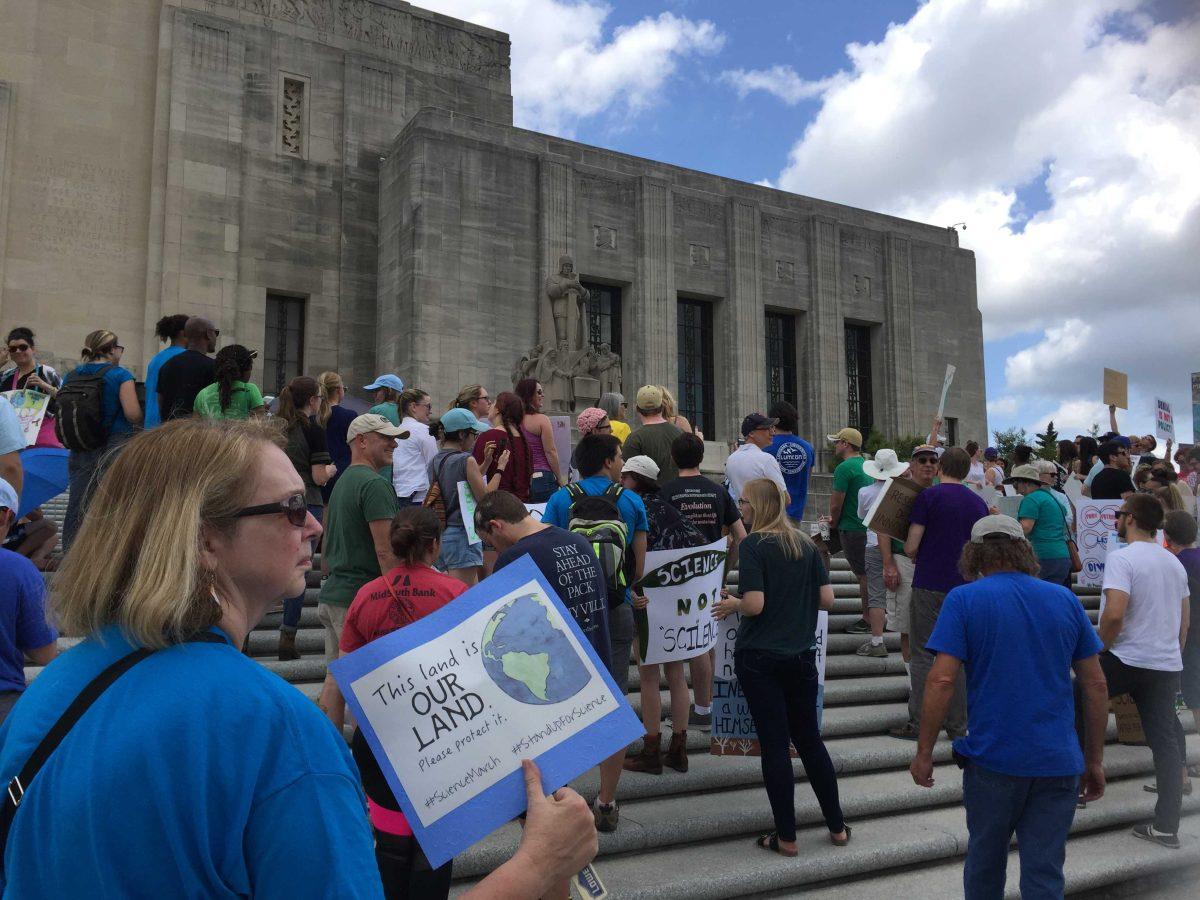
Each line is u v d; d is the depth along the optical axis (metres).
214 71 26.50
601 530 5.16
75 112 24.86
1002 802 3.99
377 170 28.73
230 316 25.83
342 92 28.56
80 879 1.23
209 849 1.24
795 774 6.45
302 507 1.62
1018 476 9.05
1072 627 4.13
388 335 27.25
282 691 1.39
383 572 5.46
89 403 7.21
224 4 27.33
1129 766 7.40
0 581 3.79
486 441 7.54
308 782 1.30
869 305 36.00
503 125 28.50
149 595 1.36
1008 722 3.99
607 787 5.09
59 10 25.00
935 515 7.02
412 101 29.92
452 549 6.98
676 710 6.14
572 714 2.22
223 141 26.36
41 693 1.41
